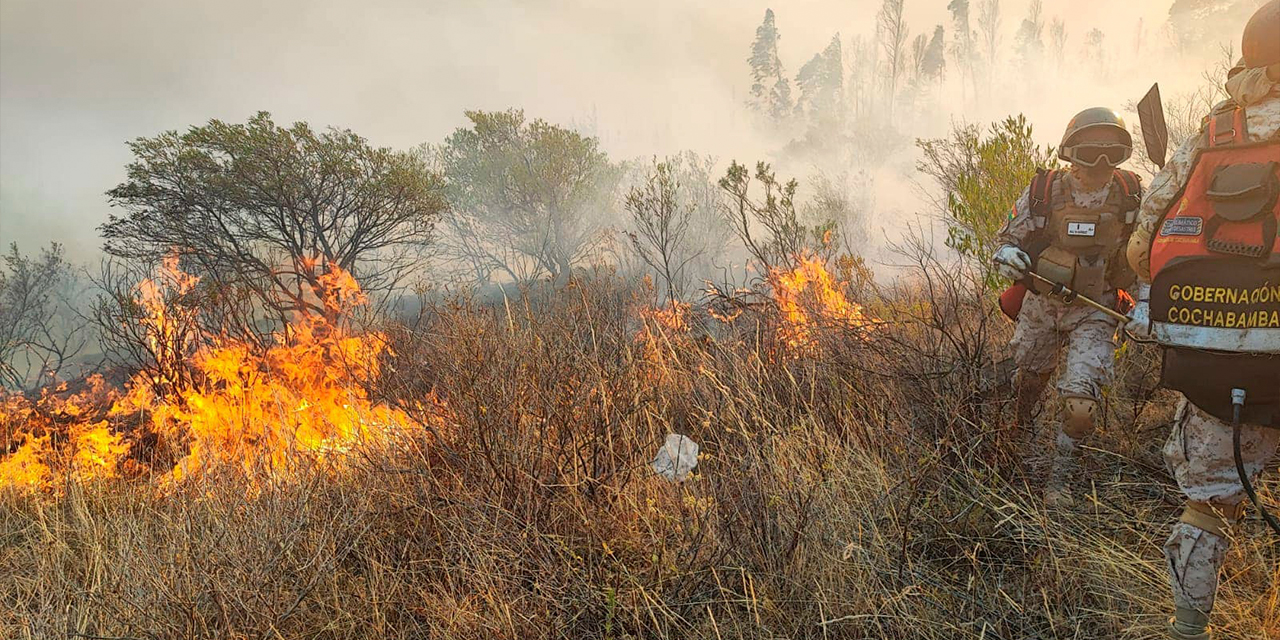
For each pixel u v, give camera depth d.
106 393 5.63
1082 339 2.78
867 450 2.87
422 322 4.42
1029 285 2.83
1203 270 1.83
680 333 3.98
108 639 2.24
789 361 3.53
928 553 2.48
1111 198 2.73
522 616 2.23
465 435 2.91
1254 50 1.79
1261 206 1.74
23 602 2.59
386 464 3.00
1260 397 1.78
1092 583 2.21
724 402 3.21
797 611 2.22
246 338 5.48
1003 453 2.72
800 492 2.50
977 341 3.17
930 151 7.36
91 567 2.77
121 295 5.75
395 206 13.77
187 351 5.52
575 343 3.43
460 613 2.23
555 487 2.74
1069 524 2.47
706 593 2.31
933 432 2.95
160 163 12.41
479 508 2.64
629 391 3.21
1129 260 2.11
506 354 3.22
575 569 2.38
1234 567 2.17
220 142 12.69
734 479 2.62
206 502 2.85
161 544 2.66
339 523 2.72
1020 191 4.43
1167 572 2.15
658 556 2.37
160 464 4.01
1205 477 1.93
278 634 2.24
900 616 2.10
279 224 12.97
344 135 13.63
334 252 13.67
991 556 2.43
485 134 18.67
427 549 2.61
